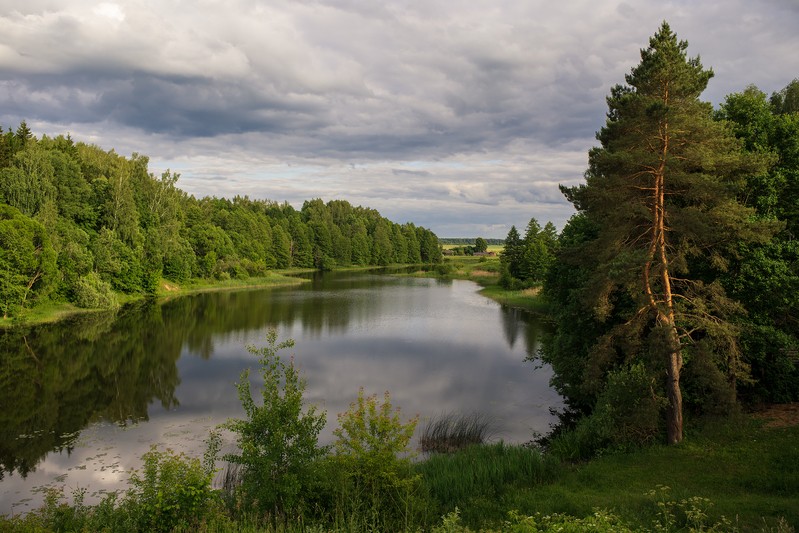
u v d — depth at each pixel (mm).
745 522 10445
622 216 15734
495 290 75625
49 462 17516
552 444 18359
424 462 15547
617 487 13430
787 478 12992
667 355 15273
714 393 15180
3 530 8500
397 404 23625
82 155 75562
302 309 54875
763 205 18078
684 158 15352
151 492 9781
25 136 71750
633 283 15961
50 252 46656
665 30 16016
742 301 17922
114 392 25812
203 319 47844
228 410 23125
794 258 17953
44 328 42250
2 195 50500
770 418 17516
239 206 125500
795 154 18672
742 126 19812
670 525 10055
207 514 9492
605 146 19062
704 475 13844
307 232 130000
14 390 26109
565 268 26047
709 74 15773
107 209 62344
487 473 14148
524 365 31375
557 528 8562
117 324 44688
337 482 10914
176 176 79938
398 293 72562
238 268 85562
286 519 10422
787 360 18375
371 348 35812
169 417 22203
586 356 21672
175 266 72375
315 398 24312
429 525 10820
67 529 9867
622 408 16719
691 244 16953
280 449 10898
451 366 30969
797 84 31062
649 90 15945
